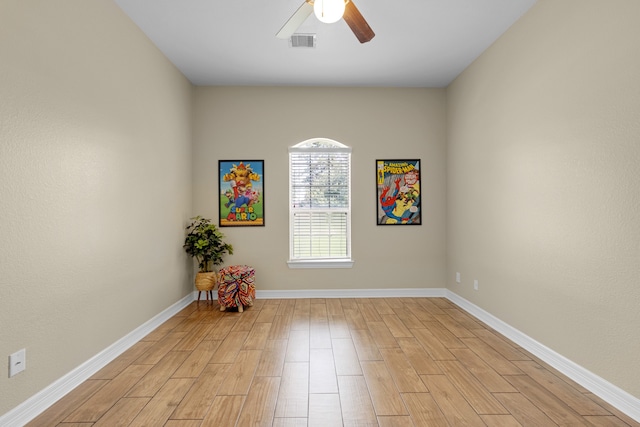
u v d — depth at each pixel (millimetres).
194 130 4887
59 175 2318
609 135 2248
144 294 3467
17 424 1967
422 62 4191
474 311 4113
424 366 2748
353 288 4977
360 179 4992
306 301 4781
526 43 3121
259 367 2736
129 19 3213
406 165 4980
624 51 2135
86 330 2588
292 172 4988
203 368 2723
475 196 4086
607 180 2266
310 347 3139
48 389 2201
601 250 2314
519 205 3217
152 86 3664
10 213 1953
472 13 3168
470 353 3006
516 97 3266
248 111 4926
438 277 5016
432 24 3365
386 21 3314
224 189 4906
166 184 3996
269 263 4938
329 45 3775
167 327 3695
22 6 2021
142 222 3430
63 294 2354
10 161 1952
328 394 2322
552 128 2777
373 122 4992
